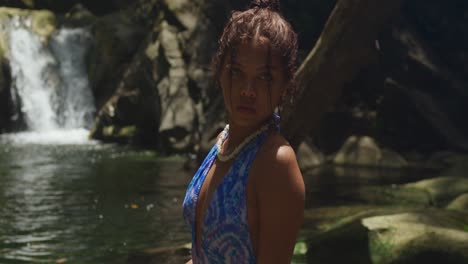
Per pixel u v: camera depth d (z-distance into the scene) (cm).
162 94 1282
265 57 150
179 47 1325
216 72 161
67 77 1603
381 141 1255
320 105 638
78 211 698
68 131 1559
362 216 563
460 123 1410
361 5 607
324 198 796
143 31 1543
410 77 1409
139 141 1348
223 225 153
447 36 1572
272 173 149
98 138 1432
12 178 907
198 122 1241
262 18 152
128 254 521
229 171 155
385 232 464
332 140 1238
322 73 628
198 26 1343
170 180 909
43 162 1071
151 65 1334
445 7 1612
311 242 498
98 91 1561
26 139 1421
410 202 769
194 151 1213
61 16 1692
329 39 625
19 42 1595
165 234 598
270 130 157
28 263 498
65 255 523
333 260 470
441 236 439
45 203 738
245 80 151
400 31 1460
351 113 1264
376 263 449
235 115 155
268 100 152
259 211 151
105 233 600
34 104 1580
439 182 831
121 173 968
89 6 1705
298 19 1367
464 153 1257
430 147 1271
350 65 632
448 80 1430
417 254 435
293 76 156
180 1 1373
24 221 646
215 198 155
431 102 1348
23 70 1578
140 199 767
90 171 985
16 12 1655
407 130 1271
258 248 152
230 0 1373
